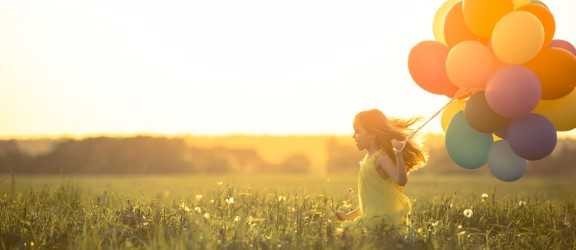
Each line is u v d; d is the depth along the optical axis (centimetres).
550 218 1001
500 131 818
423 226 856
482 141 842
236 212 952
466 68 796
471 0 810
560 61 785
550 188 1903
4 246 747
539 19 802
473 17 805
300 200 1037
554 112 816
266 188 1340
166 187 1590
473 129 841
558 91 788
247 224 821
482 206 1106
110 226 814
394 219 827
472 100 813
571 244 841
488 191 1662
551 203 1127
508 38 769
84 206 1012
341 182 2072
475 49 800
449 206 1074
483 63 793
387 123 842
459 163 857
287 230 786
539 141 789
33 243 751
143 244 752
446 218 941
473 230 951
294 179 2433
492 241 832
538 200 1188
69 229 811
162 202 996
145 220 841
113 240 747
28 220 851
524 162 842
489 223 1004
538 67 789
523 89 768
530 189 1830
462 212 1050
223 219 870
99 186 1584
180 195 1226
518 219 1013
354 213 878
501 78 779
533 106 777
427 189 1766
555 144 802
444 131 892
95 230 762
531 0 846
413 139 838
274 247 727
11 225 824
